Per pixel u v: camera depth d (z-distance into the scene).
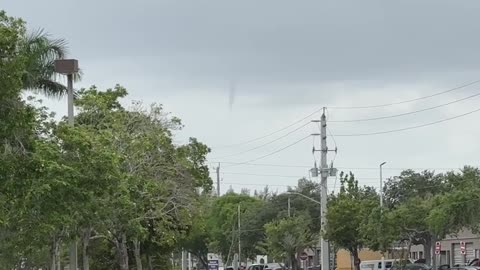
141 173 31.16
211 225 97.25
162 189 32.81
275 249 74.50
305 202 92.56
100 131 27.78
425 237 53.78
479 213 47.53
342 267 83.00
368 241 49.59
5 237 18.92
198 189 41.62
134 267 46.91
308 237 77.31
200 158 41.25
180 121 48.97
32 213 17.81
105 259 44.84
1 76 13.75
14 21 16.09
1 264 21.55
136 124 33.00
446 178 72.75
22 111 14.38
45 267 39.50
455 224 48.44
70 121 23.52
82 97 32.94
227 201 100.75
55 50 28.09
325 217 51.66
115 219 26.33
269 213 91.19
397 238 49.12
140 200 29.28
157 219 37.19
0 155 14.71
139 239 34.50
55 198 17.89
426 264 52.88
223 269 88.62
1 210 15.01
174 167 34.69
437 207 48.69
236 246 91.88
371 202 51.66
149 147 31.05
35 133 19.94
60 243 25.14
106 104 33.31
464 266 47.91
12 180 14.78
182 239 46.91
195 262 129.88
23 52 16.09
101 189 20.52
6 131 14.14
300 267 84.00
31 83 26.41
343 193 53.91
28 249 20.89
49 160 18.50
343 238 51.03
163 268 51.69
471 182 52.22
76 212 20.11
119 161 22.70
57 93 29.30
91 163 20.25
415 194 77.12
